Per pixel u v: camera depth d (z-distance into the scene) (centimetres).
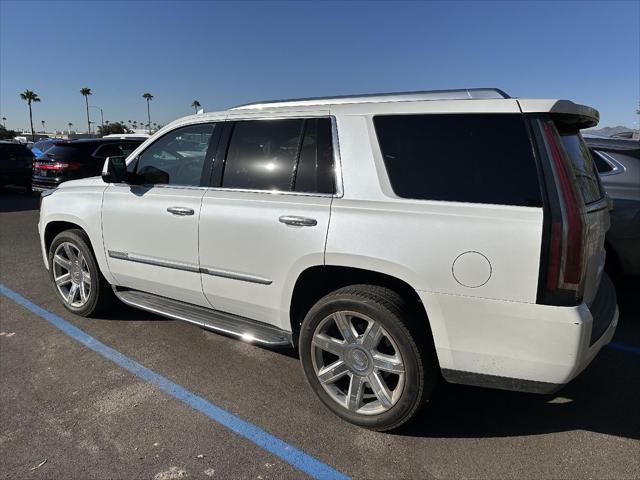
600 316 268
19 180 1555
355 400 288
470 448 275
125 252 400
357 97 303
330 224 282
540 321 234
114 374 358
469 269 244
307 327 297
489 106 255
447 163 261
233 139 343
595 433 288
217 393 332
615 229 446
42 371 363
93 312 457
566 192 232
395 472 256
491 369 251
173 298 389
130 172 404
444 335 256
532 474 253
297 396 329
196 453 271
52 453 271
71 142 1220
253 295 326
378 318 268
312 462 264
